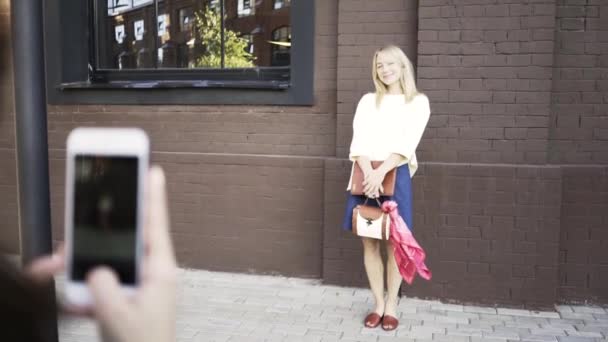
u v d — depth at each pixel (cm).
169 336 61
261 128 487
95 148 69
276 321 405
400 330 392
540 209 422
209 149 499
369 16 448
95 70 538
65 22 523
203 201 498
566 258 435
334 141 475
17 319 53
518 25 416
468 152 433
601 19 420
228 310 424
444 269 441
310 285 475
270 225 488
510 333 388
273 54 496
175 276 64
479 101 427
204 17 510
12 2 197
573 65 426
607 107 426
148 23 524
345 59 455
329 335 382
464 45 425
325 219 466
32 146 200
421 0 427
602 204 427
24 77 198
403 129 365
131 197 67
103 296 59
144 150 69
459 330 392
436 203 437
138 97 506
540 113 420
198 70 514
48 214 204
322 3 465
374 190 356
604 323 406
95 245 66
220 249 499
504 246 430
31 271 57
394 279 392
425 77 432
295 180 480
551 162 435
